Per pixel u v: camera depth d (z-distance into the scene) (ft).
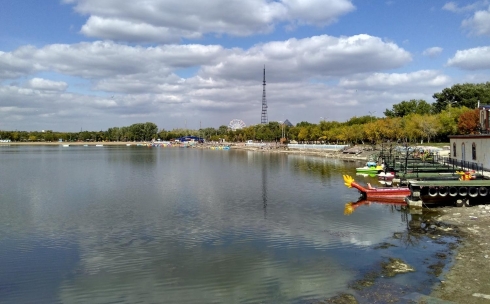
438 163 233.35
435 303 64.23
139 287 78.43
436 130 402.93
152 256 96.84
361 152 442.09
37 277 84.53
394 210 143.64
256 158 493.77
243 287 76.38
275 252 96.99
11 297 75.05
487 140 184.34
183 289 76.79
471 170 184.34
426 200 150.71
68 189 215.72
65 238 114.62
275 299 70.38
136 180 255.91
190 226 125.70
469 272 76.23
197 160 463.01
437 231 108.88
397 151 328.08
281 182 235.61
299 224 125.18
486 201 145.89
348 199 171.12
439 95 566.77
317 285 75.31
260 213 143.95
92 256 97.81
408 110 560.20
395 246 96.94
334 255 92.63
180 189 211.00
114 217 141.28
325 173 284.61
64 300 73.67
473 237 99.86
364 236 108.37
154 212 149.18
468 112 364.38
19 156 562.66
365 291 70.79
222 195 188.14
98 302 72.69
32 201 177.47
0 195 195.21
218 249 100.99
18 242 110.63
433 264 82.07
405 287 71.36
